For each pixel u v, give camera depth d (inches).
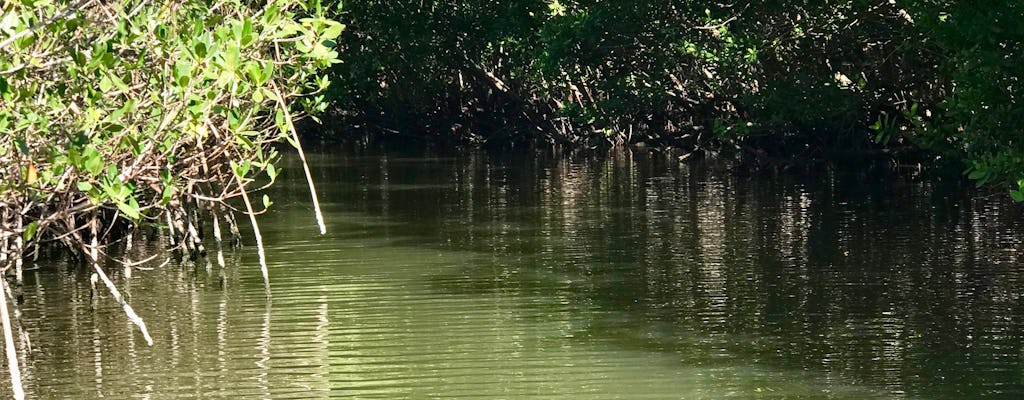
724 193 949.2
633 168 1191.6
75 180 387.9
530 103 1557.6
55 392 412.5
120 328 501.7
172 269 627.8
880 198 893.2
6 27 322.0
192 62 365.7
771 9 1047.6
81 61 347.9
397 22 1547.7
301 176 1146.7
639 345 462.6
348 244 700.0
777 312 511.2
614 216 815.7
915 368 423.8
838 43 1032.2
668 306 526.6
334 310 526.0
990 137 660.1
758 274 593.9
